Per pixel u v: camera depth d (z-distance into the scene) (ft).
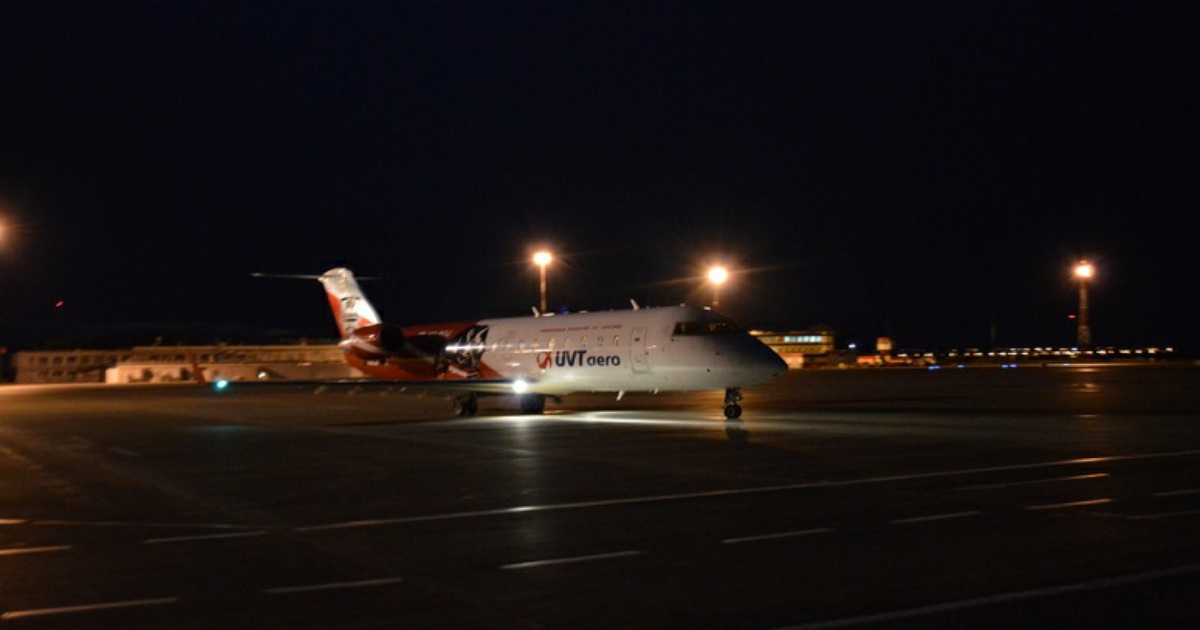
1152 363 317.01
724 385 99.50
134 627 28.19
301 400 169.58
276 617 29.07
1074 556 35.40
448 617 28.91
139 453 77.92
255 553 38.24
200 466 68.39
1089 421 93.66
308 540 40.81
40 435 96.48
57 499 53.26
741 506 47.16
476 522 44.39
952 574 33.04
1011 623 27.58
